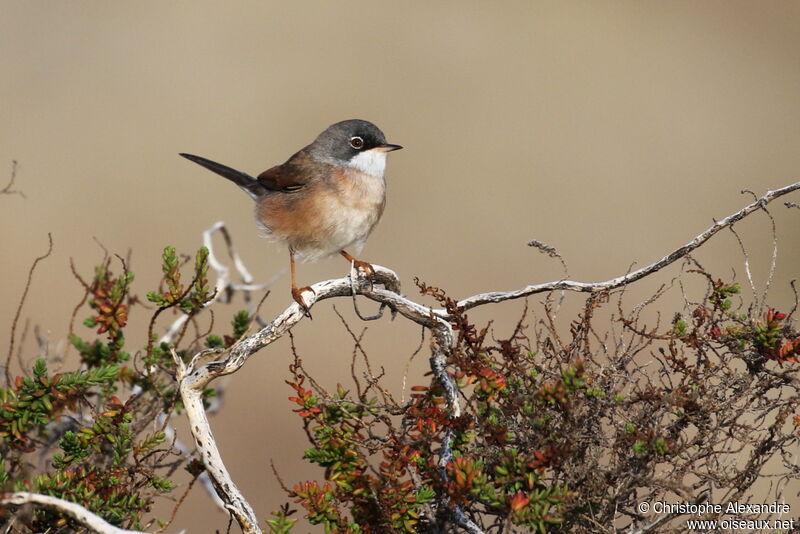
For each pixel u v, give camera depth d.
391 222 18.30
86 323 6.10
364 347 14.38
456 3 26.42
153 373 6.20
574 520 5.05
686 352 5.60
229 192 18.67
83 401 5.71
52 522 5.04
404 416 5.19
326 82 22.53
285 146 20.11
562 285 5.76
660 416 5.14
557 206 19.33
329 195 8.53
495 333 14.78
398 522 4.98
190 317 5.63
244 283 7.71
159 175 18.84
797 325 5.48
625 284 5.67
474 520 5.16
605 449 5.12
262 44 23.44
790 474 5.13
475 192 19.45
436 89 23.08
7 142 19.12
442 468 5.12
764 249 18.52
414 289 16.41
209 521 10.65
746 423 5.29
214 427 13.24
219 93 21.66
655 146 21.64
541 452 4.87
